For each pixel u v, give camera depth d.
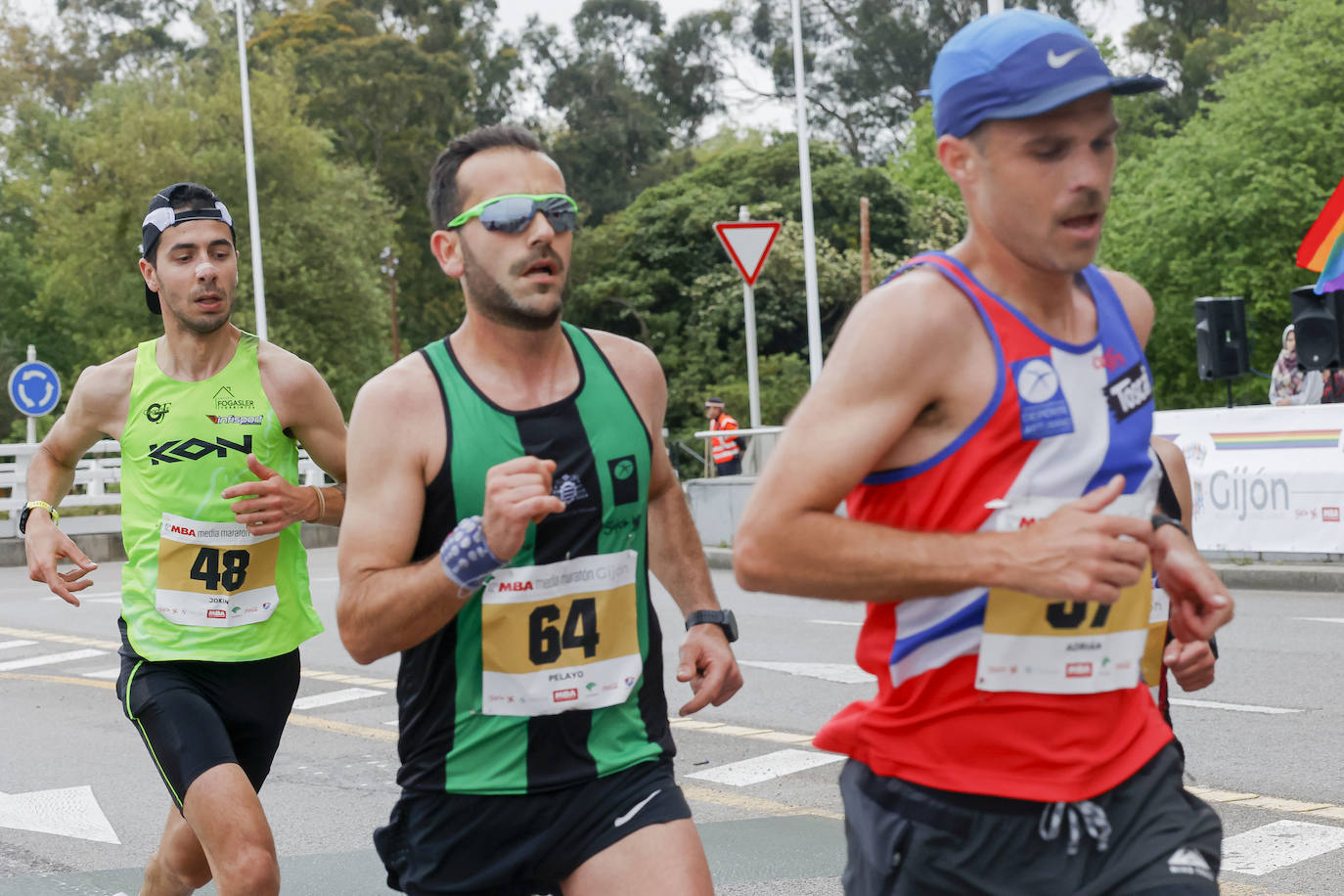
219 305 4.16
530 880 2.84
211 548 4.11
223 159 44.16
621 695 2.83
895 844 2.32
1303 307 13.63
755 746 7.05
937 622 2.29
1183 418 13.68
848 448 2.17
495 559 2.52
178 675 4.02
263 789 6.58
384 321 47.66
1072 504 2.12
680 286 51.69
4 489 25.70
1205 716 7.27
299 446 4.36
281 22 68.62
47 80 68.62
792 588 2.23
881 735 2.37
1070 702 2.30
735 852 5.29
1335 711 7.27
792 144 52.72
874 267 48.31
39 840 5.82
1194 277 42.47
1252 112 41.56
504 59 73.88
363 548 2.71
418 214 65.69
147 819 6.14
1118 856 2.30
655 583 14.50
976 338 2.20
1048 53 2.09
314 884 5.13
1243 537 13.10
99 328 45.81
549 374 2.84
